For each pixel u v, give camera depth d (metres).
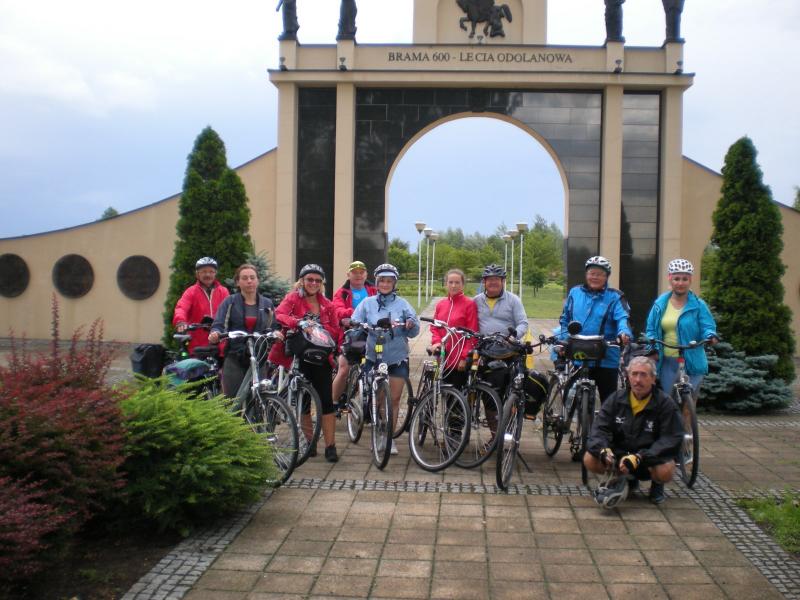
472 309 6.89
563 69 14.76
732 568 4.26
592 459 5.42
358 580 4.05
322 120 15.28
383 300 6.90
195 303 7.17
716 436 7.99
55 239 16.64
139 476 4.62
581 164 14.98
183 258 11.49
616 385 6.45
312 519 5.00
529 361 7.34
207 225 11.49
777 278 9.77
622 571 4.20
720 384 9.15
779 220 9.87
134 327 16.53
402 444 7.25
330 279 15.27
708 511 5.29
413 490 5.68
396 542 4.60
